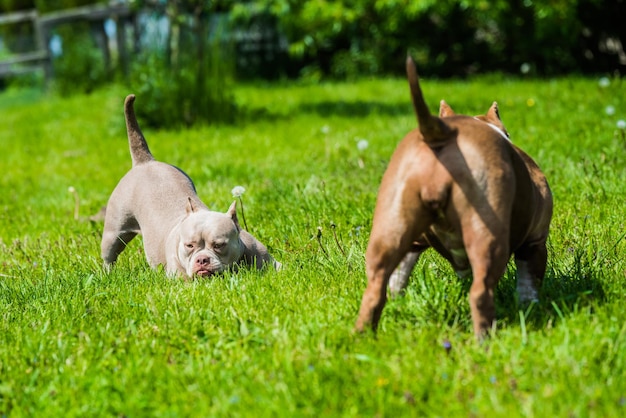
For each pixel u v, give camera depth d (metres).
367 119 12.05
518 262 4.16
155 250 5.70
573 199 6.45
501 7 17.00
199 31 13.01
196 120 12.35
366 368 3.55
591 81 14.35
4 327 4.54
